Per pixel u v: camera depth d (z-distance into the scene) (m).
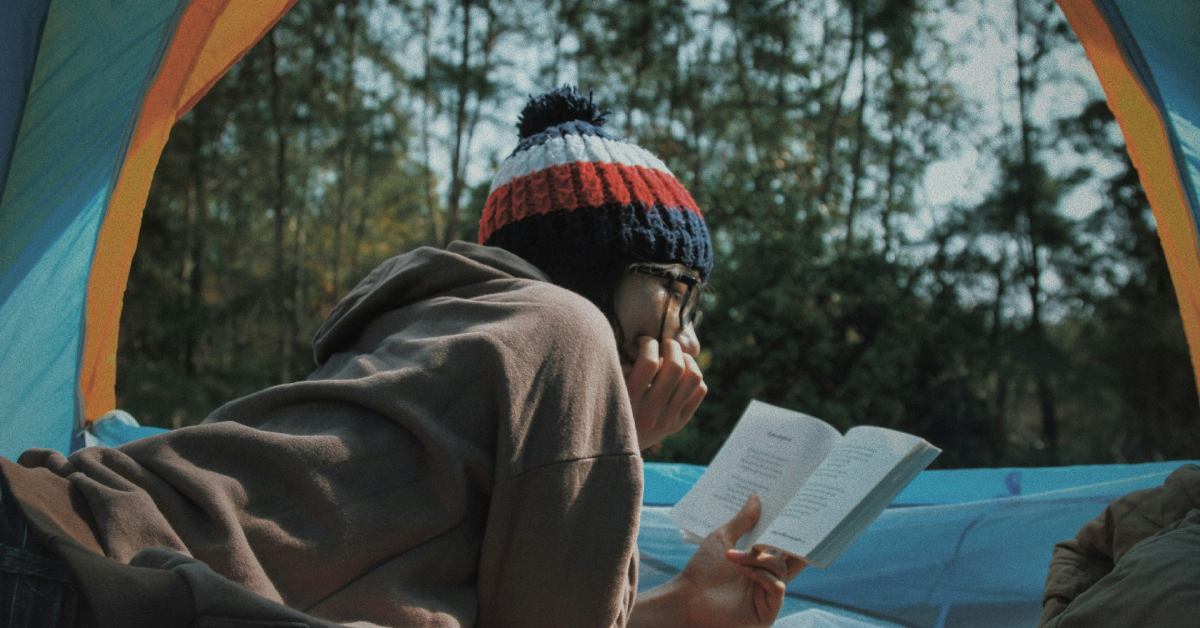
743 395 9.61
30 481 0.87
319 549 0.94
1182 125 2.22
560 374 1.06
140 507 0.90
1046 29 14.32
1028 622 2.48
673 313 1.34
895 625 2.51
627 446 1.08
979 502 2.68
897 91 16.25
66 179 2.12
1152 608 1.58
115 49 2.09
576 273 1.32
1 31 1.83
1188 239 2.35
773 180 12.12
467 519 1.03
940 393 10.70
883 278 10.38
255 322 19.52
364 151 19.45
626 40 16.14
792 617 2.36
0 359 2.17
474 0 16.72
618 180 1.34
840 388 9.85
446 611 0.98
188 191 19.20
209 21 2.27
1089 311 13.33
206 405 15.70
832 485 1.59
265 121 18.73
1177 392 12.66
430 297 1.21
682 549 2.77
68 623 0.79
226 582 0.79
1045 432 13.19
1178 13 2.07
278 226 18.30
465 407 1.03
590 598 1.02
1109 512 1.97
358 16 17.97
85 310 2.46
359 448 0.99
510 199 1.37
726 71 16.36
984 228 13.67
